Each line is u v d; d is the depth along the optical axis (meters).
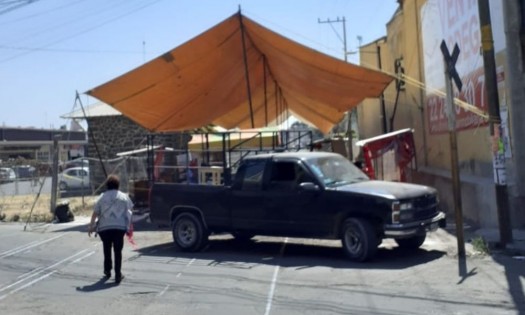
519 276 8.88
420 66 21.34
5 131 64.44
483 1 10.83
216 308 7.94
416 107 22.47
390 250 11.56
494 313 7.11
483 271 9.33
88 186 32.91
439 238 12.72
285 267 10.52
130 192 21.36
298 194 11.35
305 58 17.94
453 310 7.30
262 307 7.89
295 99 26.86
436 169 19.47
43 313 8.11
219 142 23.59
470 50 15.27
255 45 18.83
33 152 66.81
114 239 10.01
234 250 12.72
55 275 10.89
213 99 21.55
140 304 8.35
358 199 10.62
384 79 18.58
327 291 8.59
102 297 8.90
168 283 9.65
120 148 32.84
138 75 17.72
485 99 14.21
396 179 16.84
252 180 12.04
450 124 10.58
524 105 12.62
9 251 14.20
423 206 10.79
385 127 28.38
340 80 19.14
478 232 12.80
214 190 12.49
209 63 18.62
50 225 19.84
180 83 18.89
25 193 35.47
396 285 8.74
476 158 15.48
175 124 21.97
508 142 11.72
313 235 11.24
